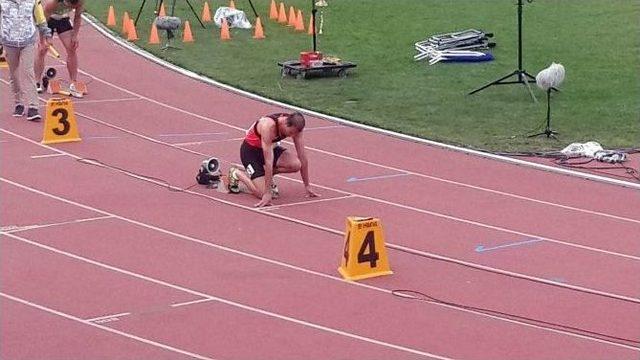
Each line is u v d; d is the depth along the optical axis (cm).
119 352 2631
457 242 3581
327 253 3431
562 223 3806
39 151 4612
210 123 5256
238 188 4084
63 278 3167
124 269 3253
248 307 2953
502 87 6038
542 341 2742
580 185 4281
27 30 4975
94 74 6259
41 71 5644
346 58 6881
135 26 7781
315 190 4169
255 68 6550
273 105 5644
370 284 3158
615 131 5100
